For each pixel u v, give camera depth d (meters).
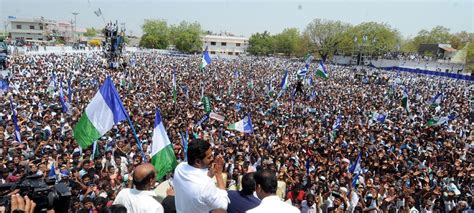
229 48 136.75
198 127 16.45
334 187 10.18
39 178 4.22
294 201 9.48
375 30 97.75
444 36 113.75
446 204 10.75
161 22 121.25
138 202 3.63
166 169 8.38
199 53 119.44
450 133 19.95
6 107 17.58
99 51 81.75
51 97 22.06
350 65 96.94
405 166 13.73
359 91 40.22
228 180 9.15
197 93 29.23
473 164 14.09
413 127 21.38
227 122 18.48
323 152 14.62
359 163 12.30
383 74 66.94
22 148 11.52
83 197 8.12
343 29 104.00
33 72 36.38
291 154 13.42
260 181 3.26
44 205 3.86
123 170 10.97
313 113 24.38
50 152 11.15
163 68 53.94
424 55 98.44
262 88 36.47
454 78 70.56
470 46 85.62
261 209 3.05
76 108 18.78
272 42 124.88
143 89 29.20
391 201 10.01
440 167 13.81
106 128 8.15
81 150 11.70
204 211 3.31
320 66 33.47
